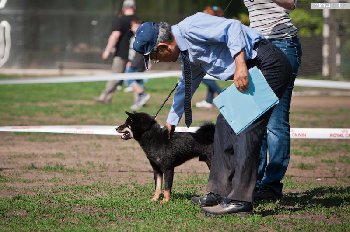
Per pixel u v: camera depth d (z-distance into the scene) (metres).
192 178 12.66
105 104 27.05
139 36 9.20
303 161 15.19
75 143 17.64
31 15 45.34
